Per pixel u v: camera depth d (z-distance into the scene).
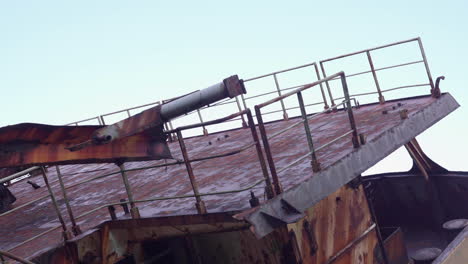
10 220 9.10
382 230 8.73
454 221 9.11
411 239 10.46
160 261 7.09
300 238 5.94
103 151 5.71
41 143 5.18
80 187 10.30
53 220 8.13
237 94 5.09
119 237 6.58
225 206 5.63
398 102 9.61
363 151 6.67
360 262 6.86
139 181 9.04
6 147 5.01
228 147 9.84
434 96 8.99
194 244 6.96
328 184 5.95
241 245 6.44
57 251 6.20
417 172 10.75
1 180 5.43
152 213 6.34
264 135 5.30
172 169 9.27
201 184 7.32
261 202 5.31
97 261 6.42
